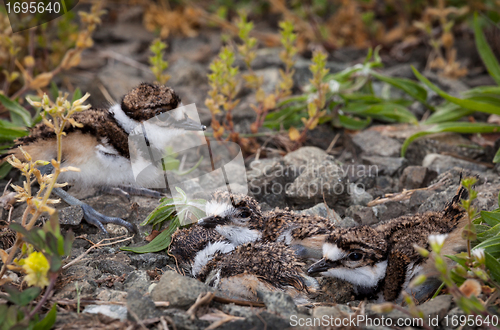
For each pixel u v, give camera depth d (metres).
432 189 9.96
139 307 6.62
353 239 7.58
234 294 7.58
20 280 7.35
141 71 16.16
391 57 17.22
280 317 6.53
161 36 18.23
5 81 13.92
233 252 7.87
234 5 20.33
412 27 17.75
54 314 6.20
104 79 13.91
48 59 14.87
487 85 15.02
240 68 16.03
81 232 9.10
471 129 11.73
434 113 12.80
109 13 19.28
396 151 11.60
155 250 8.51
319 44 17.33
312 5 19.77
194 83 15.22
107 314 6.79
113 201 9.80
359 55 17.36
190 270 8.27
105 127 9.28
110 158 9.48
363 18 17.70
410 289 7.62
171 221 9.12
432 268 7.53
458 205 8.02
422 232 7.82
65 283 7.38
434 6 17.86
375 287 7.73
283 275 7.43
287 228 8.56
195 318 6.53
